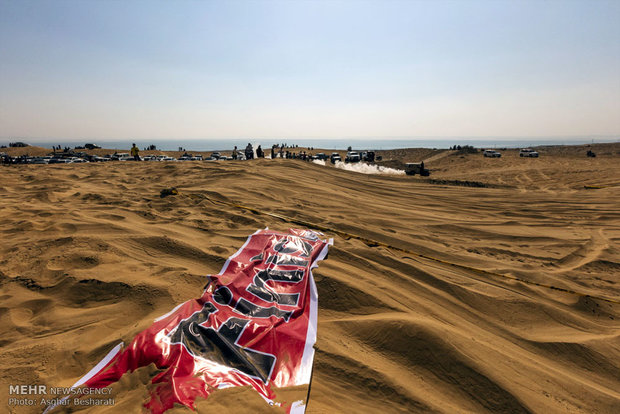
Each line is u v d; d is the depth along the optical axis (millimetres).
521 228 8203
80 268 3941
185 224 5684
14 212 5883
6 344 2781
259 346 2797
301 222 6297
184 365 2488
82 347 2748
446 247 6199
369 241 5711
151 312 3240
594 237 7414
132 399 2229
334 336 3068
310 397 2365
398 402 2408
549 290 4602
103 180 9680
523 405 2488
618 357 3301
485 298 4172
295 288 3748
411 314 3510
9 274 3770
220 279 3725
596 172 20438
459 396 2529
